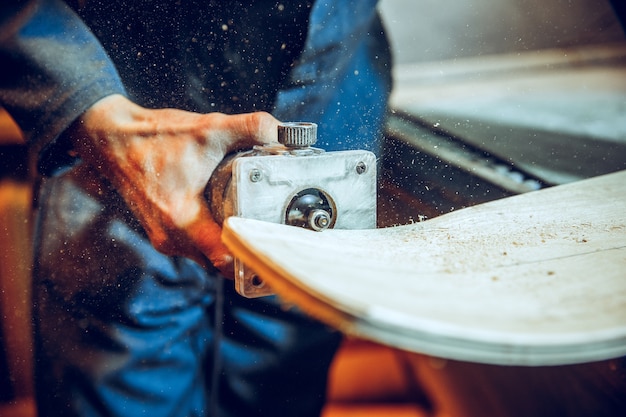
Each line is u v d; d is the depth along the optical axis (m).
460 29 4.07
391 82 1.23
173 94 1.01
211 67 1.00
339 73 1.08
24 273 1.23
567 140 1.79
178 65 0.99
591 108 2.40
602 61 3.47
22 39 0.84
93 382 1.04
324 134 1.12
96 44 0.89
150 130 0.83
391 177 1.31
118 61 0.97
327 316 0.46
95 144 0.87
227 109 1.04
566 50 3.62
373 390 1.69
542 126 2.02
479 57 4.01
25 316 1.25
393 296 0.49
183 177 0.81
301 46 0.99
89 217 0.98
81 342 1.03
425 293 0.51
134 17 0.95
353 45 1.06
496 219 0.80
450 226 0.78
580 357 0.46
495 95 2.90
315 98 1.07
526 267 0.62
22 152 1.22
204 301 1.07
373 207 0.77
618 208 0.85
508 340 0.44
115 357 1.03
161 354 1.06
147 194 0.83
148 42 0.97
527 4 3.65
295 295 0.49
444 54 4.16
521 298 0.53
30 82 0.86
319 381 1.21
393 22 4.14
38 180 1.01
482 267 0.62
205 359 1.14
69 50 0.87
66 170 0.95
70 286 1.00
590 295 0.55
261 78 1.02
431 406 1.63
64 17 0.88
